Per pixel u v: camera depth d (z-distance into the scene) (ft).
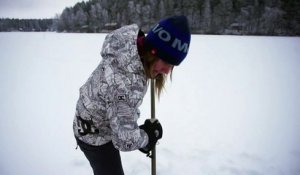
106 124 4.66
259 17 156.35
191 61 33.88
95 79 4.23
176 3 179.22
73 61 32.96
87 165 9.13
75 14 215.51
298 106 15.85
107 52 4.01
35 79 22.85
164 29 3.94
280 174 8.70
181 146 10.44
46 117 13.60
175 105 15.69
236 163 9.31
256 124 12.91
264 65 31.37
